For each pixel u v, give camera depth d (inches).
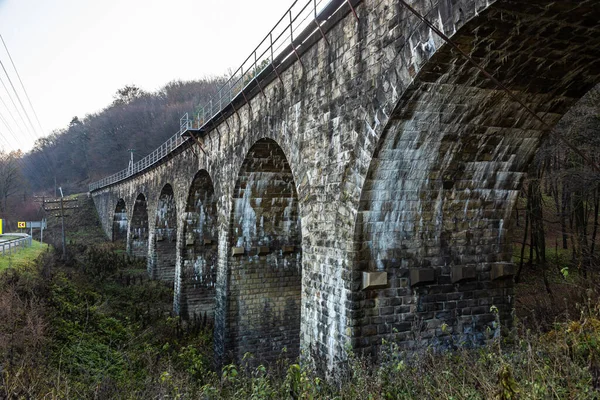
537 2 205.6
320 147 380.8
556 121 323.3
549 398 182.9
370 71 310.3
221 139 668.7
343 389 282.8
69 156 3929.6
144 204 1466.5
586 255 555.2
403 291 340.8
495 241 368.5
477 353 325.7
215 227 883.4
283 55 440.1
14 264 647.8
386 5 292.7
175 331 696.4
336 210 353.4
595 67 270.8
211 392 336.8
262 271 624.7
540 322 439.5
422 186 333.7
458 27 228.7
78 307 594.2
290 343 630.5
